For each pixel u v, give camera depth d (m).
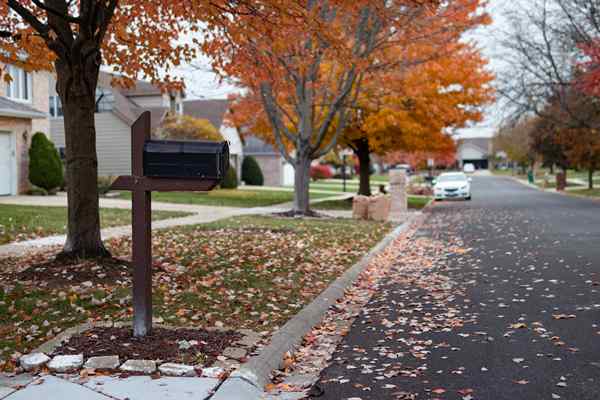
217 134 35.12
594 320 7.04
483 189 51.31
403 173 26.33
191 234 14.51
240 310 7.38
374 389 5.02
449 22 19.16
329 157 75.50
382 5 13.72
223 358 5.42
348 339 6.57
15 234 13.82
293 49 17.67
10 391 4.73
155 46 11.80
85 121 9.18
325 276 9.96
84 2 8.58
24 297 7.54
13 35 9.43
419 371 5.44
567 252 12.57
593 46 23.22
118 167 33.41
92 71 9.13
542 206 28.08
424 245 14.77
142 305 5.90
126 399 4.60
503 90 27.05
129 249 11.75
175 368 5.09
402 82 23.09
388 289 9.31
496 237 15.94
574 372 5.32
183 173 5.55
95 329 6.21
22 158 24.23
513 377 5.23
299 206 22.02
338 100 20.83
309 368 5.60
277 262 10.79
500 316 7.39
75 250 9.23
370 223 19.70
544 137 42.25
